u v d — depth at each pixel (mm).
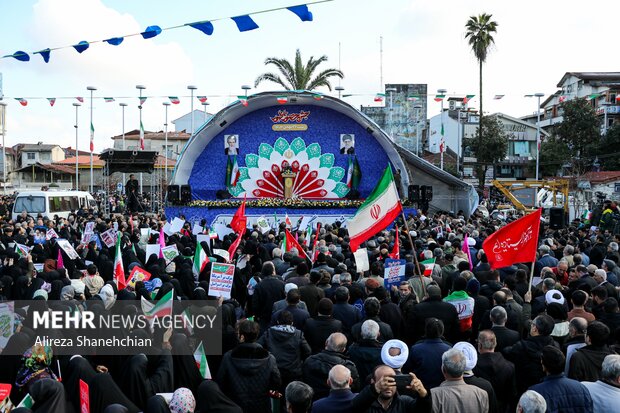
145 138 78125
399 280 10719
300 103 37031
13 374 6949
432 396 5559
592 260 14727
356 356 7090
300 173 37781
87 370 6414
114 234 16156
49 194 32594
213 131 37281
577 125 63125
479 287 10258
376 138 36938
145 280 11414
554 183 38844
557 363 5816
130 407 6062
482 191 55719
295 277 10547
